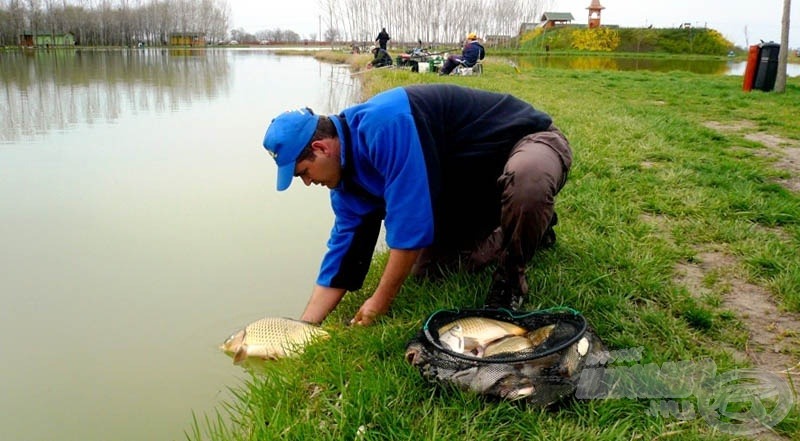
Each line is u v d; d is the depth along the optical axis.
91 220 5.91
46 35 59.41
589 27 58.03
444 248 3.84
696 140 8.06
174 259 4.98
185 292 4.40
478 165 3.22
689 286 3.78
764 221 4.88
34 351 3.64
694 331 3.25
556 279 3.68
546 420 2.51
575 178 5.98
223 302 4.24
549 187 3.04
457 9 47.28
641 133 8.20
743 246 4.29
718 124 9.86
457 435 2.45
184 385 3.32
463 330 2.86
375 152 2.93
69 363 3.50
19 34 55.50
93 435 2.91
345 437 2.50
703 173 6.20
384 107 2.93
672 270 4.00
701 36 54.09
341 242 3.44
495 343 2.78
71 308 4.15
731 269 4.01
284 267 4.84
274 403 2.81
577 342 2.63
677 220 4.91
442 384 2.65
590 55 47.72
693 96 13.89
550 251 4.13
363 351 3.09
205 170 7.83
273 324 3.43
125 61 38.19
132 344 3.72
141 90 18.38
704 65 34.81
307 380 2.96
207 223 5.85
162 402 3.17
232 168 7.97
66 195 6.70
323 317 3.56
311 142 2.97
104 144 9.52
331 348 3.15
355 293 3.91
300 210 6.30
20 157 8.52
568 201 5.24
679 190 5.59
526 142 3.17
